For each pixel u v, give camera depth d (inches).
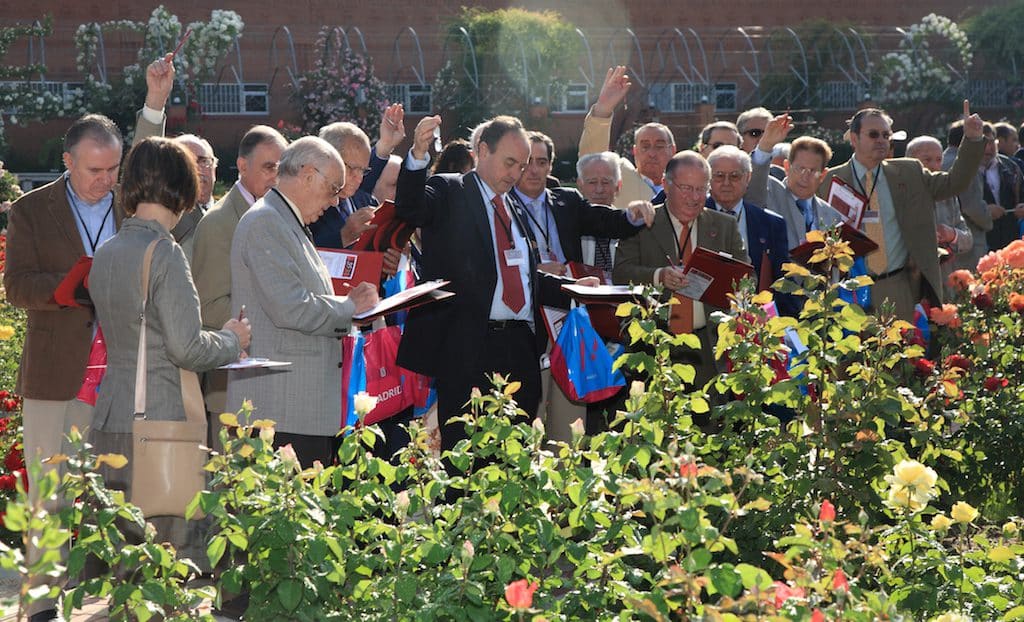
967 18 1400.1
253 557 126.3
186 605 124.0
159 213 147.2
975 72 1230.3
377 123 1099.3
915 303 282.0
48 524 94.2
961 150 277.7
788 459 162.4
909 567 141.9
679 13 1395.2
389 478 137.1
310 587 121.7
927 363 209.3
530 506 133.8
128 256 144.0
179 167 147.3
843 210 273.9
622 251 226.2
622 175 265.0
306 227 172.4
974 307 266.2
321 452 171.5
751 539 158.7
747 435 169.0
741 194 237.0
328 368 171.3
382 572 137.0
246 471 127.1
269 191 170.4
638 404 146.5
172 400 145.7
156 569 125.1
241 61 1254.9
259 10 1282.0
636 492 118.1
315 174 167.8
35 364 173.6
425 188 200.5
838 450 162.9
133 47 1187.3
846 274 267.0
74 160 170.1
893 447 161.9
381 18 1327.5
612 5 1386.6
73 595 118.8
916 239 278.8
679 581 107.5
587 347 204.7
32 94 1026.7
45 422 174.9
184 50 1088.2
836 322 171.3
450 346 198.7
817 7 1428.4
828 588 113.6
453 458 136.0
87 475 117.3
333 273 187.6
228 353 147.6
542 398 220.2
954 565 142.3
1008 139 436.8
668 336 162.2
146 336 144.5
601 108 254.7
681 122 1295.5
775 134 260.4
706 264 197.8
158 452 141.3
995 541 187.3
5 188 568.4
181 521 145.6
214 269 189.8
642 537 138.4
